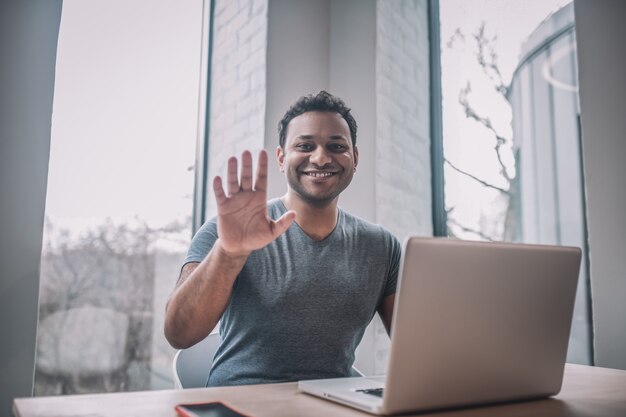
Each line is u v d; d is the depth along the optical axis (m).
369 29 2.30
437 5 2.68
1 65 1.53
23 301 1.49
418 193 2.47
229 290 1.12
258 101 2.13
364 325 1.41
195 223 2.33
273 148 2.08
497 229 2.38
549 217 2.25
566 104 2.23
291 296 1.33
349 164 1.49
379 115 2.25
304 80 2.18
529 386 0.86
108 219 2.08
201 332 1.18
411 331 0.72
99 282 2.04
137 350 2.09
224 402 0.83
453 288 0.74
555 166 2.25
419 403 0.75
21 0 1.57
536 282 0.83
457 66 2.56
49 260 1.94
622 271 1.43
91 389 1.98
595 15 1.55
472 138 2.48
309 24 2.23
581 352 1.88
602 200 1.49
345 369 1.35
